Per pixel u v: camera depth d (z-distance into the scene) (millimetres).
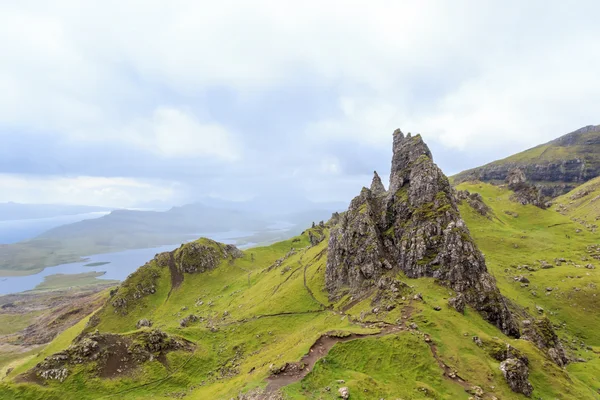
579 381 81938
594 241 186750
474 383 66062
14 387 90312
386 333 80938
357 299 124875
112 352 105000
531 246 185000
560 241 191625
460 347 76562
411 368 69188
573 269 155000
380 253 134250
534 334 98812
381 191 171250
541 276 153125
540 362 78750
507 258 174375
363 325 90938
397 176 158250
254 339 124375
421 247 123312
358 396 59281
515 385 66875
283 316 136125
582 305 131750
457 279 108750
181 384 99188
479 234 197125
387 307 97625
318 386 64312
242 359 111125
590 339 118812
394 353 73250
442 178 143500
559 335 119250
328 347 77625
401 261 128250
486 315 98438
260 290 185000
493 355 76312
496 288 104938
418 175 146125
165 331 129500
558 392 70062
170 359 108500
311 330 106688
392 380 66000
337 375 68125
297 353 76875
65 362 99625
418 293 100750
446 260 114250
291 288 158750
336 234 157625
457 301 97125
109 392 92812
